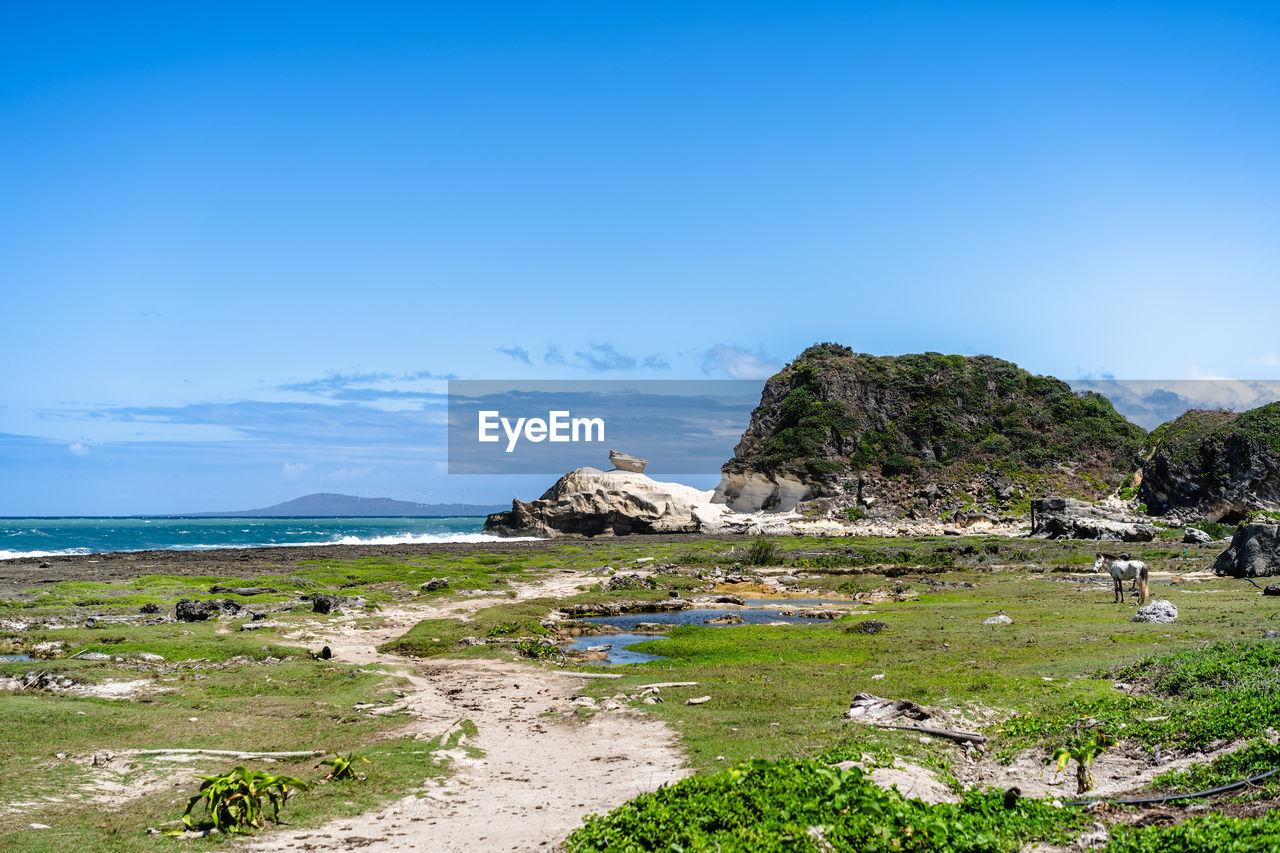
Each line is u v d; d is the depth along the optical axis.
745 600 61.97
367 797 17.03
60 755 19.83
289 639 39.84
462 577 70.06
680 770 18.25
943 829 12.57
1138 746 19.27
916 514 141.75
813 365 174.88
